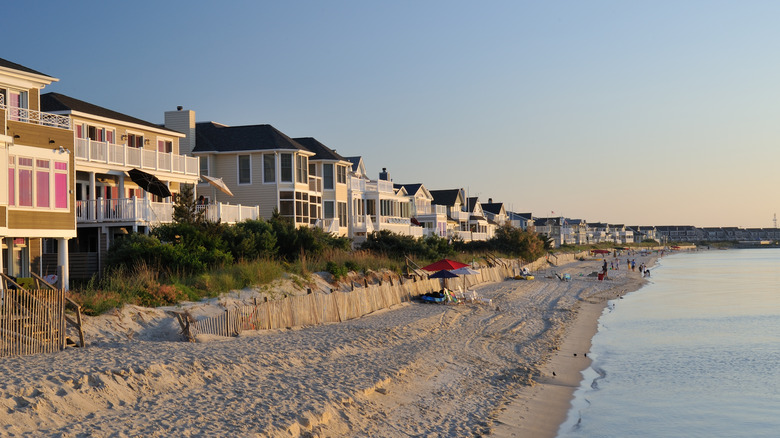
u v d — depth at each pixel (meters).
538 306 44.50
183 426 12.87
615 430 17.14
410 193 84.06
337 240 47.03
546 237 107.19
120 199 33.97
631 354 28.00
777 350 28.97
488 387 20.44
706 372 24.39
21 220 23.84
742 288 64.50
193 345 20.17
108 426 12.39
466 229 104.31
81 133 35.34
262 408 14.51
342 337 24.61
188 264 30.12
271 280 31.77
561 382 22.22
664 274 92.19
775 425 17.81
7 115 23.61
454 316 34.88
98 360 16.33
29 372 14.43
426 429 15.55
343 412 15.40
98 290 23.78
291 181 49.72
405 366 20.70
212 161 49.91
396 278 43.72
